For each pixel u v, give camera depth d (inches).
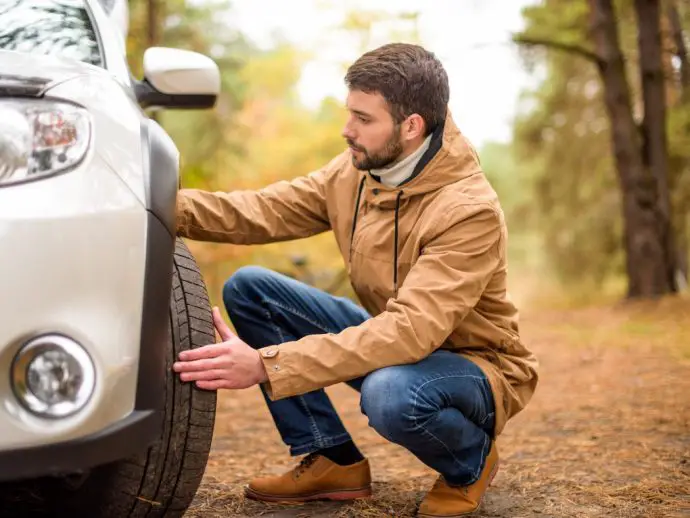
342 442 102.4
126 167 69.2
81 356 64.4
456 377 90.5
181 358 78.1
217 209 101.0
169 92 91.6
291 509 101.0
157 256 70.1
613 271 757.3
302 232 105.2
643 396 186.2
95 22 92.4
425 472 121.7
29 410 63.4
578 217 759.7
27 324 62.5
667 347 277.4
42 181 64.7
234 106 627.2
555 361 255.1
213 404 81.0
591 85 736.3
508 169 1213.1
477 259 89.1
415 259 92.4
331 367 85.1
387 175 93.0
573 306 581.3
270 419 172.1
